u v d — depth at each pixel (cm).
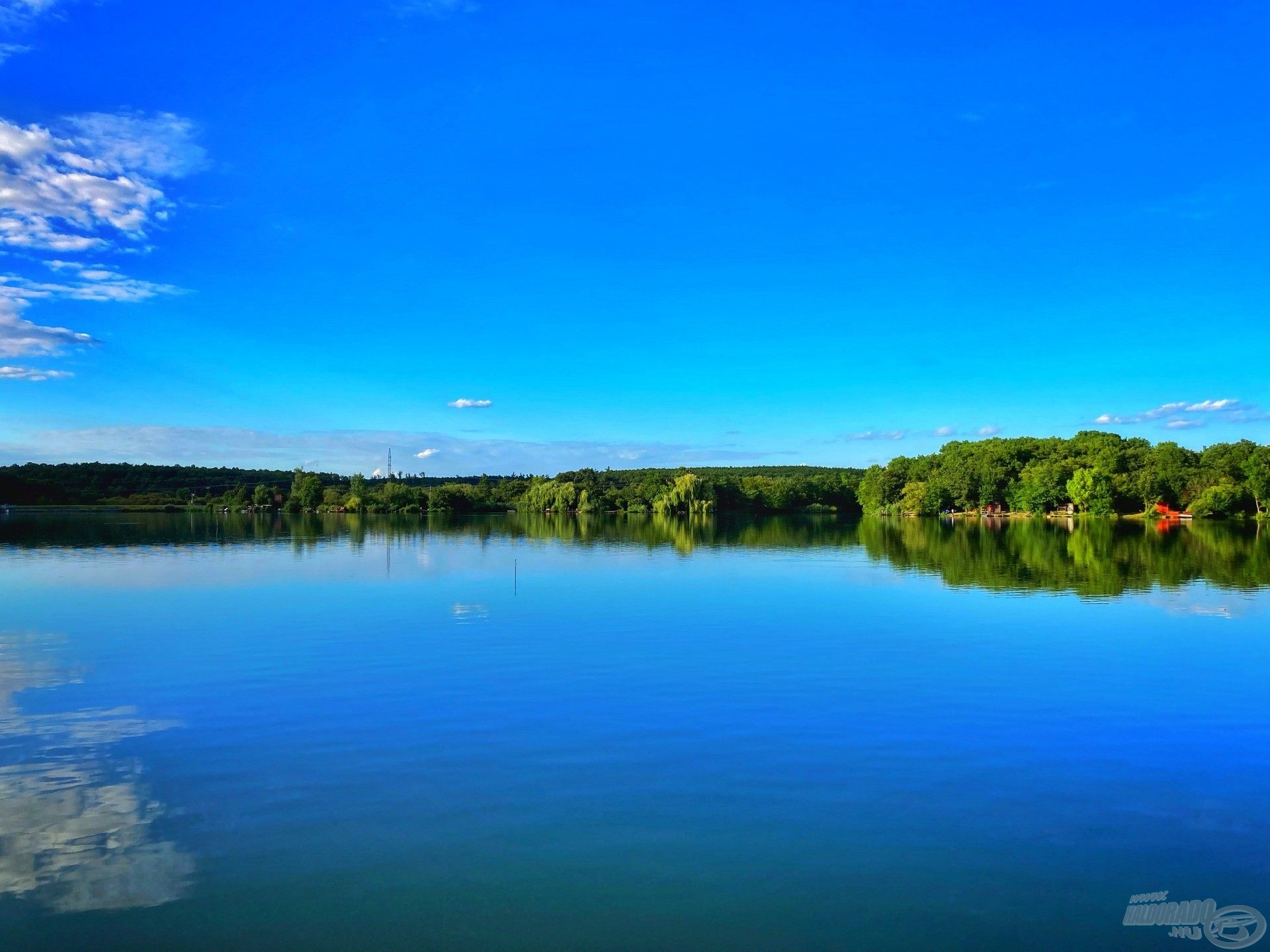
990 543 7631
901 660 2523
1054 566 5359
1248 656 2570
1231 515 11869
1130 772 1580
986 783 1526
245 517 14088
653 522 12962
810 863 1223
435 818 1368
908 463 17650
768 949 1020
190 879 1180
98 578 4662
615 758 1653
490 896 1134
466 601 3769
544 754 1673
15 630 3012
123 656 2573
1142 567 5238
